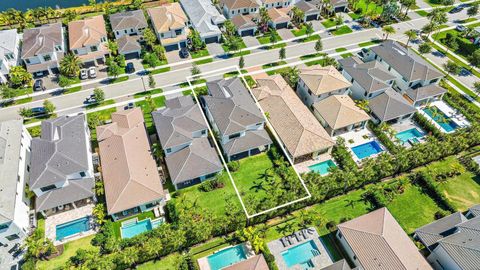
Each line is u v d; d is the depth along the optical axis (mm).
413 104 78062
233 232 56750
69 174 58281
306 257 54031
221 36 100625
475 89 85125
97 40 89812
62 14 111125
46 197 57281
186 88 84438
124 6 114688
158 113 70062
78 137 64375
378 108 74125
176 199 60719
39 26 103188
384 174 62938
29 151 66688
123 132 66062
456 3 120250
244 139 67188
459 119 76375
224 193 62156
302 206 59375
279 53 93938
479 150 69812
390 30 99188
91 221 57719
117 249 52844
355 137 72625
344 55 95750
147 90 83812
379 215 53750
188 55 94750
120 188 57531
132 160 61344
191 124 66125
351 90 82062
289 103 74062
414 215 58938
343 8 114562
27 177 62062
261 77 87062
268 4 110000
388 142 70125
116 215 57469
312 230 56781
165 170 65125
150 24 105375
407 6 110250
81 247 54344
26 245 52281
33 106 79812
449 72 87625
